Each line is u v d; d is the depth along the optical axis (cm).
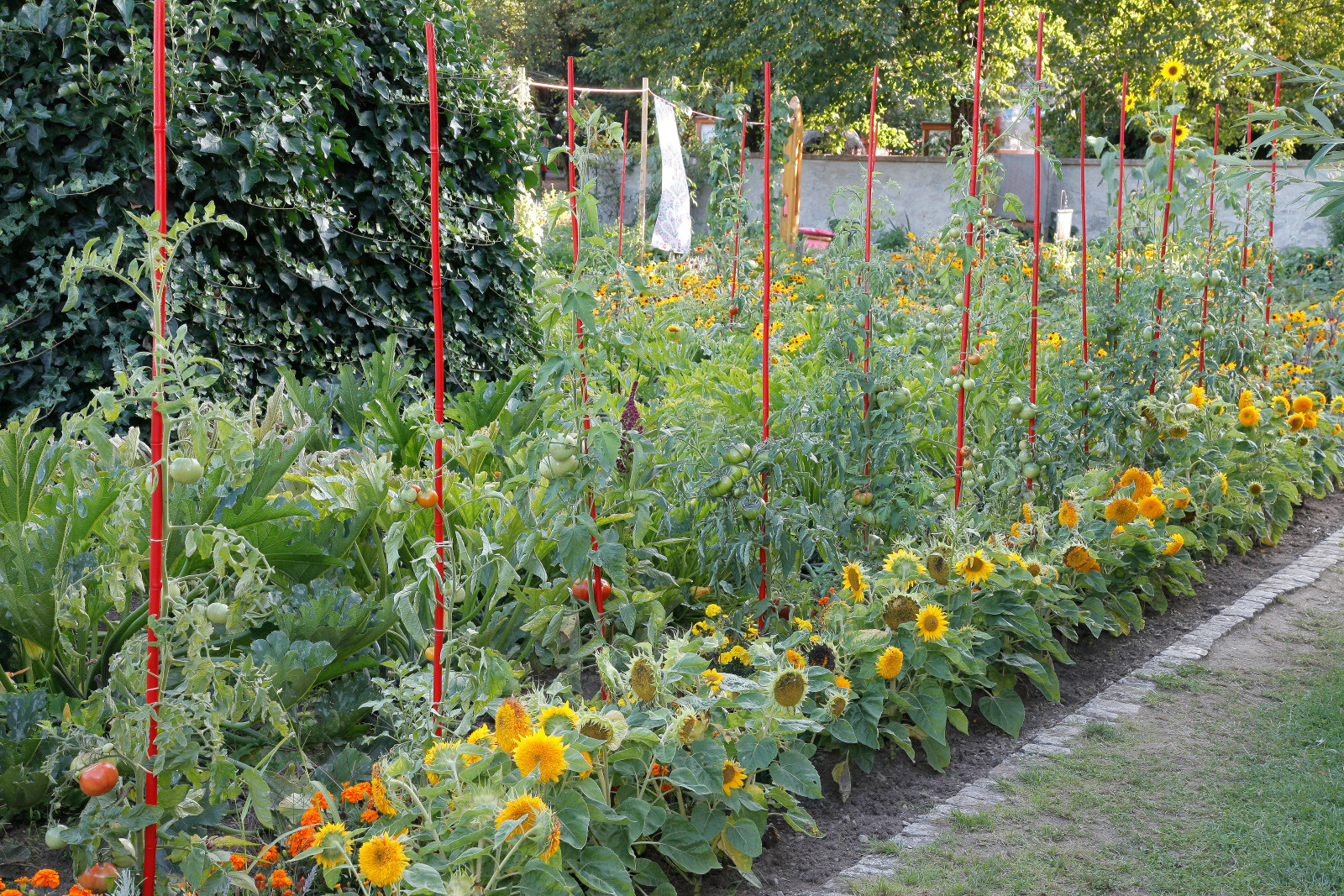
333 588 291
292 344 480
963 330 400
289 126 458
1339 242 1343
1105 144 514
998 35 1797
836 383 372
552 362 269
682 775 236
